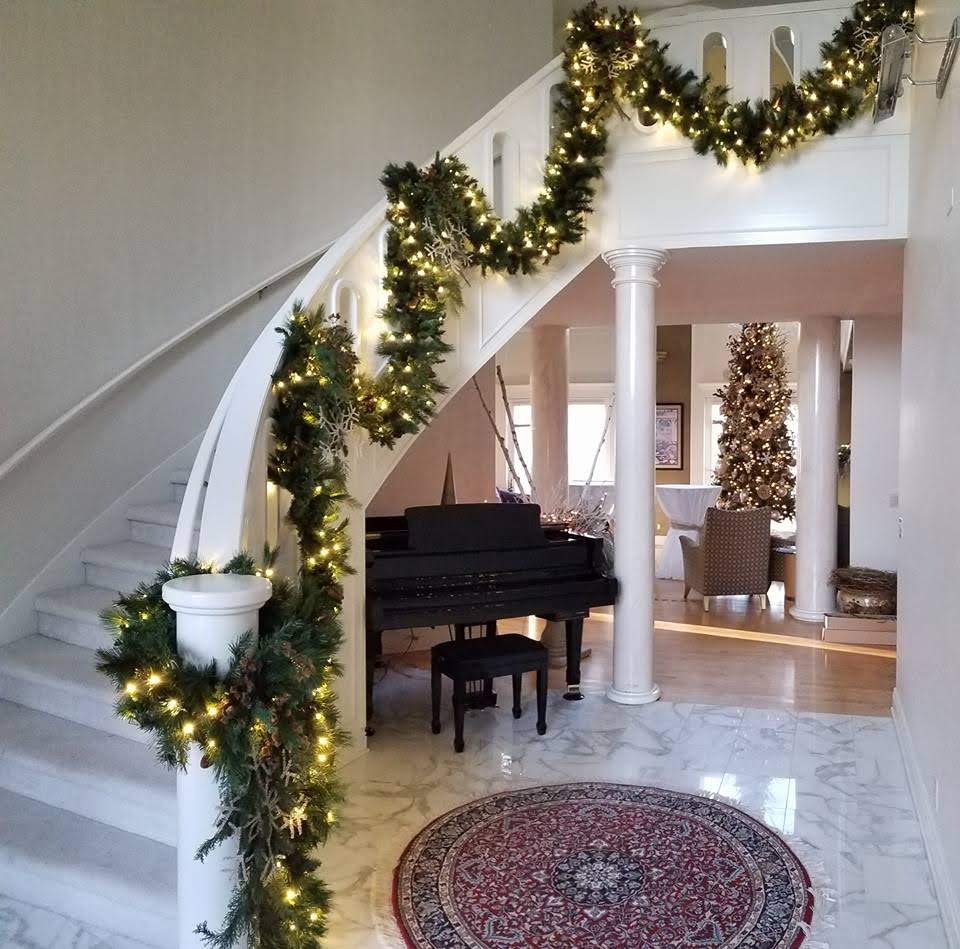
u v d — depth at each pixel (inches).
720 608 302.5
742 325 411.8
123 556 157.2
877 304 254.8
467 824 134.3
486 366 259.8
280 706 89.3
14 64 151.6
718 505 414.3
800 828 132.9
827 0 174.9
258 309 202.4
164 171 179.9
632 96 174.2
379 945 102.3
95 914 106.3
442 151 168.4
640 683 194.5
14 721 134.0
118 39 170.1
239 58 196.1
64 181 160.4
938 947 101.8
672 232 182.4
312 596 105.4
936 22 137.3
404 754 164.6
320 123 215.0
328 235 218.1
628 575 192.5
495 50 248.1
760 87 178.2
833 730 177.0
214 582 93.0
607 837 129.7
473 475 256.1
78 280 163.2
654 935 104.0
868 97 170.1
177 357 184.2
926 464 139.4
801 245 179.2
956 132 114.7
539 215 171.2
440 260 161.6
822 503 279.0
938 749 120.6
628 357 187.8
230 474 116.1
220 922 91.4
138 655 90.3
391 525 216.4
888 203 173.5
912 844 127.7
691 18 179.0
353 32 221.5
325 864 122.0
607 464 486.0
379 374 158.7
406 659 236.7
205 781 90.8
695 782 150.6
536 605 181.2
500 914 108.8
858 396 275.9
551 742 171.0
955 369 112.0
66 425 161.3
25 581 154.9
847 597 255.6
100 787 115.9
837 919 107.6
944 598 118.0
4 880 112.3
